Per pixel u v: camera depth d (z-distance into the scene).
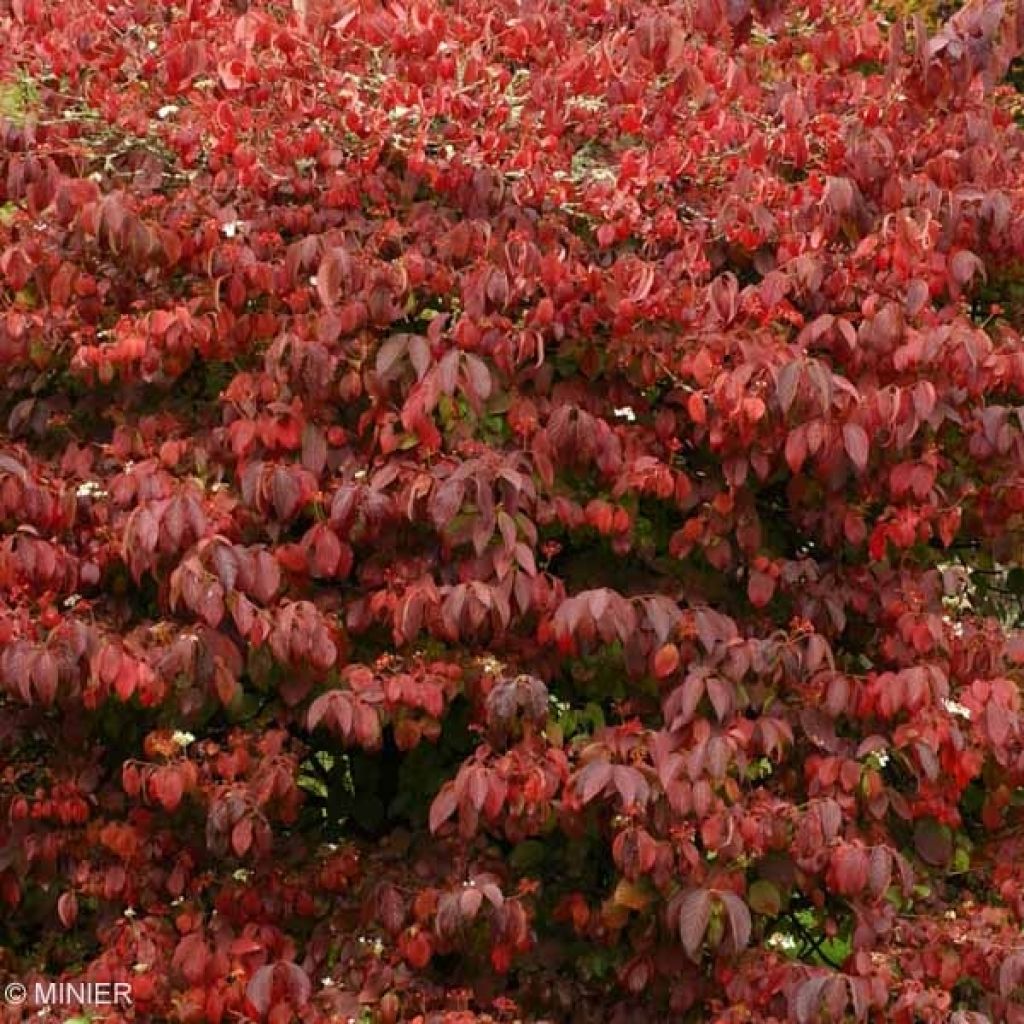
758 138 4.84
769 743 4.50
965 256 4.76
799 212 4.80
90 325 4.76
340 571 4.52
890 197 4.80
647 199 4.86
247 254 4.59
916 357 4.52
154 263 4.67
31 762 5.05
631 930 4.82
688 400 4.54
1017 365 4.64
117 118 4.95
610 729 4.57
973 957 4.59
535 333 4.52
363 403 4.77
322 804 5.38
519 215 4.80
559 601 4.51
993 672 4.82
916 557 5.09
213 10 5.05
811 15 5.52
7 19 5.38
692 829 4.41
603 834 4.79
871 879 4.41
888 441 4.56
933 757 4.50
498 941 4.48
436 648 4.62
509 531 4.32
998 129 5.58
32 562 4.35
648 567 5.02
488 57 5.13
